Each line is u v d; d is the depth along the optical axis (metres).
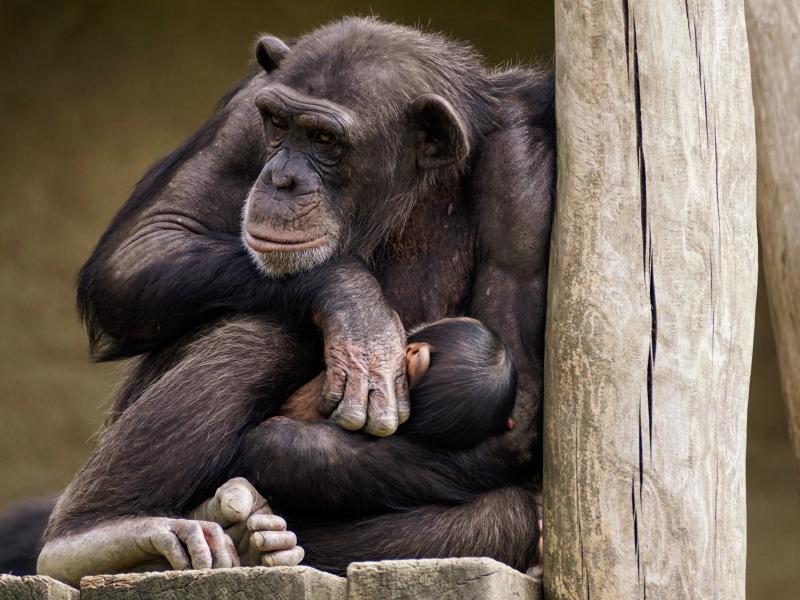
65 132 24.41
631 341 7.77
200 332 9.68
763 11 11.10
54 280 24.23
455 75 9.90
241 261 9.61
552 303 8.17
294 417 9.10
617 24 8.08
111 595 6.97
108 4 24.52
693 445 7.66
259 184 9.33
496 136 9.77
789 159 10.90
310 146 9.34
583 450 7.74
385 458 8.72
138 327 9.80
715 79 8.11
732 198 8.05
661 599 7.50
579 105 8.11
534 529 8.96
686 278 7.82
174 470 8.81
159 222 9.88
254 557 8.18
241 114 10.00
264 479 8.65
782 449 23.31
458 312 9.81
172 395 9.02
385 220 9.62
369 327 8.84
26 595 6.87
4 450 23.88
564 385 7.90
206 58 24.44
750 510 23.19
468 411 8.72
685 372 7.73
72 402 24.12
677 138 7.96
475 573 6.86
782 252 10.90
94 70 24.47
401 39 9.88
